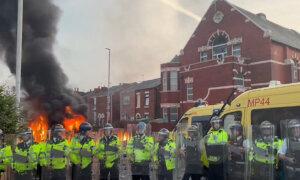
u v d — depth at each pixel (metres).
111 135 11.34
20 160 10.63
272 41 36.41
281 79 36.88
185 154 10.16
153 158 10.80
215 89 36.81
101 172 11.15
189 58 41.97
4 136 12.10
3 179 11.08
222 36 39.41
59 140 11.07
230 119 10.91
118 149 11.31
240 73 36.25
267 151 8.24
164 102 44.19
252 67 36.81
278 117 9.61
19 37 19.11
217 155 9.62
